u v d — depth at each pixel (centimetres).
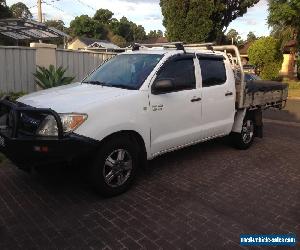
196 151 676
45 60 970
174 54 522
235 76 664
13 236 352
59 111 401
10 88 902
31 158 397
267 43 2691
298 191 492
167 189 482
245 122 688
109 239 352
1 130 429
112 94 446
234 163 610
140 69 502
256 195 473
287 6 2627
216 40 2509
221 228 380
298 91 2392
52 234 358
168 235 362
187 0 2355
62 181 495
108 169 440
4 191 458
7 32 1692
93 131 404
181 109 519
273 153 687
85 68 1095
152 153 489
